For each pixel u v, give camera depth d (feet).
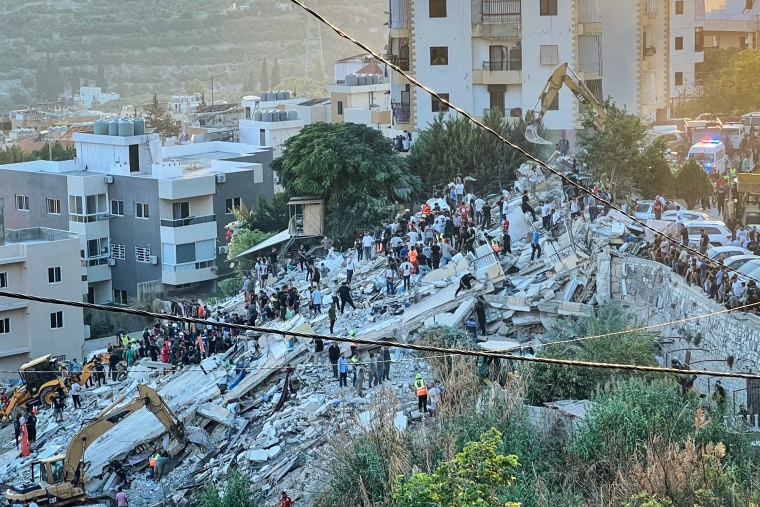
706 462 183.11
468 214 317.63
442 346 244.83
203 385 282.15
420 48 428.56
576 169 333.62
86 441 258.37
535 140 375.66
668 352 237.66
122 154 553.64
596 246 270.67
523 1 422.41
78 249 445.78
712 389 222.48
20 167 573.74
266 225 435.53
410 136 420.77
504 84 425.69
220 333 305.12
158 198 527.81
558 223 290.97
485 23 423.64
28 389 310.24
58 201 547.49
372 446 211.00
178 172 536.01
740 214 304.30
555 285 262.88
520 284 269.23
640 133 333.83
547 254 276.41
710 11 636.89
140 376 310.86
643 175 331.77
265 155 592.60
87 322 509.35
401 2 431.84
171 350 315.58
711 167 372.79
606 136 331.77
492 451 161.68
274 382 268.82
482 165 363.97
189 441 260.01
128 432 271.90
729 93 517.14
